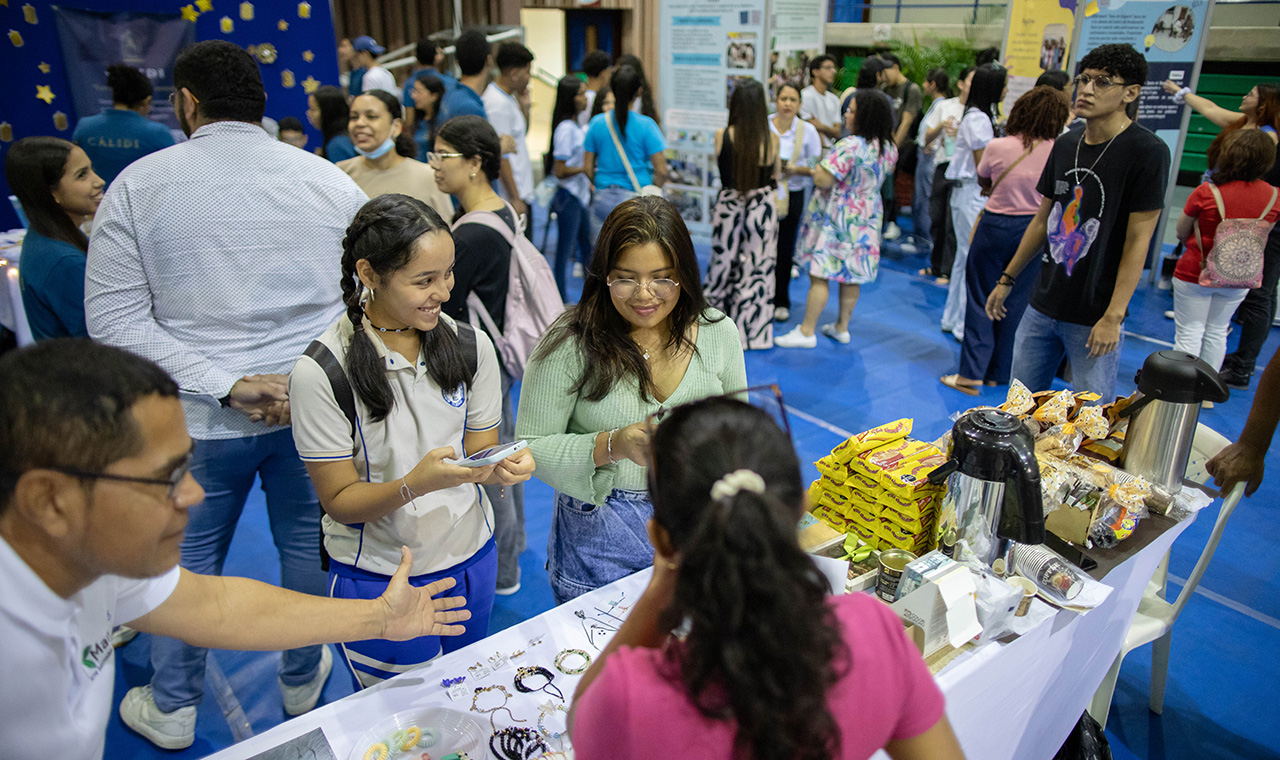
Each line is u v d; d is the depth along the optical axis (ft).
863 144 15.72
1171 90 18.44
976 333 14.69
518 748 4.27
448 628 4.66
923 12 31.73
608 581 5.96
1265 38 22.41
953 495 5.33
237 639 4.07
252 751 4.23
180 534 3.05
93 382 2.64
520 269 8.25
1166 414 6.44
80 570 3.00
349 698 4.59
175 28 13.41
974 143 16.29
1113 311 9.47
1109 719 7.84
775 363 16.57
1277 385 6.29
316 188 6.77
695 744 2.47
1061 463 6.18
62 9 12.85
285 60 14.08
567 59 31.50
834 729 2.43
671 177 23.86
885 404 14.71
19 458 2.61
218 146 6.33
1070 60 18.95
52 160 7.78
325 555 5.64
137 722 7.50
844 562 4.78
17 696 3.02
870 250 16.62
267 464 7.07
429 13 26.63
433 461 4.85
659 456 2.74
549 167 20.92
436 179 8.07
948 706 4.66
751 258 16.51
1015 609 5.07
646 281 5.22
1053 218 10.08
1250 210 12.48
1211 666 8.57
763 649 2.27
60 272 7.86
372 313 5.16
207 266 6.38
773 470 2.64
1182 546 10.69
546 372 5.70
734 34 20.77
